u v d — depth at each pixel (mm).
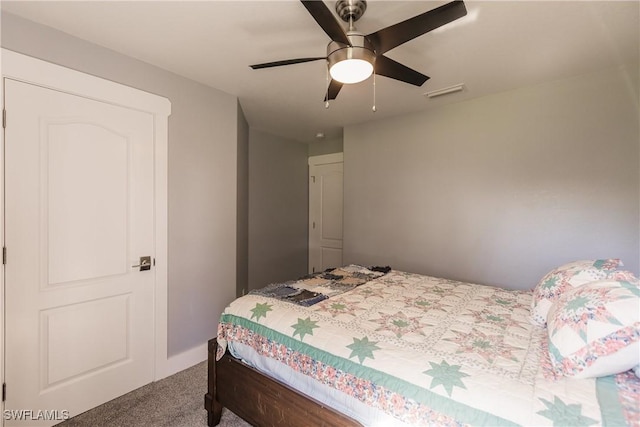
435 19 1261
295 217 4637
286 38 1835
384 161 3426
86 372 1873
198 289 2486
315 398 1335
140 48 1942
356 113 3252
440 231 3041
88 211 1864
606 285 1157
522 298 1920
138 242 2102
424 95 2740
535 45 1902
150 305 2174
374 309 1691
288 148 4504
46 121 1695
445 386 1029
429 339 1329
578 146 2340
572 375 1012
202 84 2479
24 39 1617
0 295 1553
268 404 1472
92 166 1876
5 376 1579
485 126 2758
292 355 1413
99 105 1899
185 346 2398
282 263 4422
